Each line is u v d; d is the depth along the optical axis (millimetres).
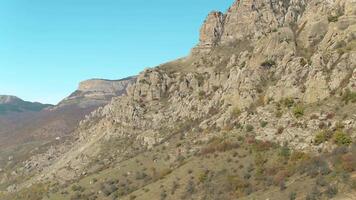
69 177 187125
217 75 179750
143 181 143875
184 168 132875
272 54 154875
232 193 109562
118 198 139125
